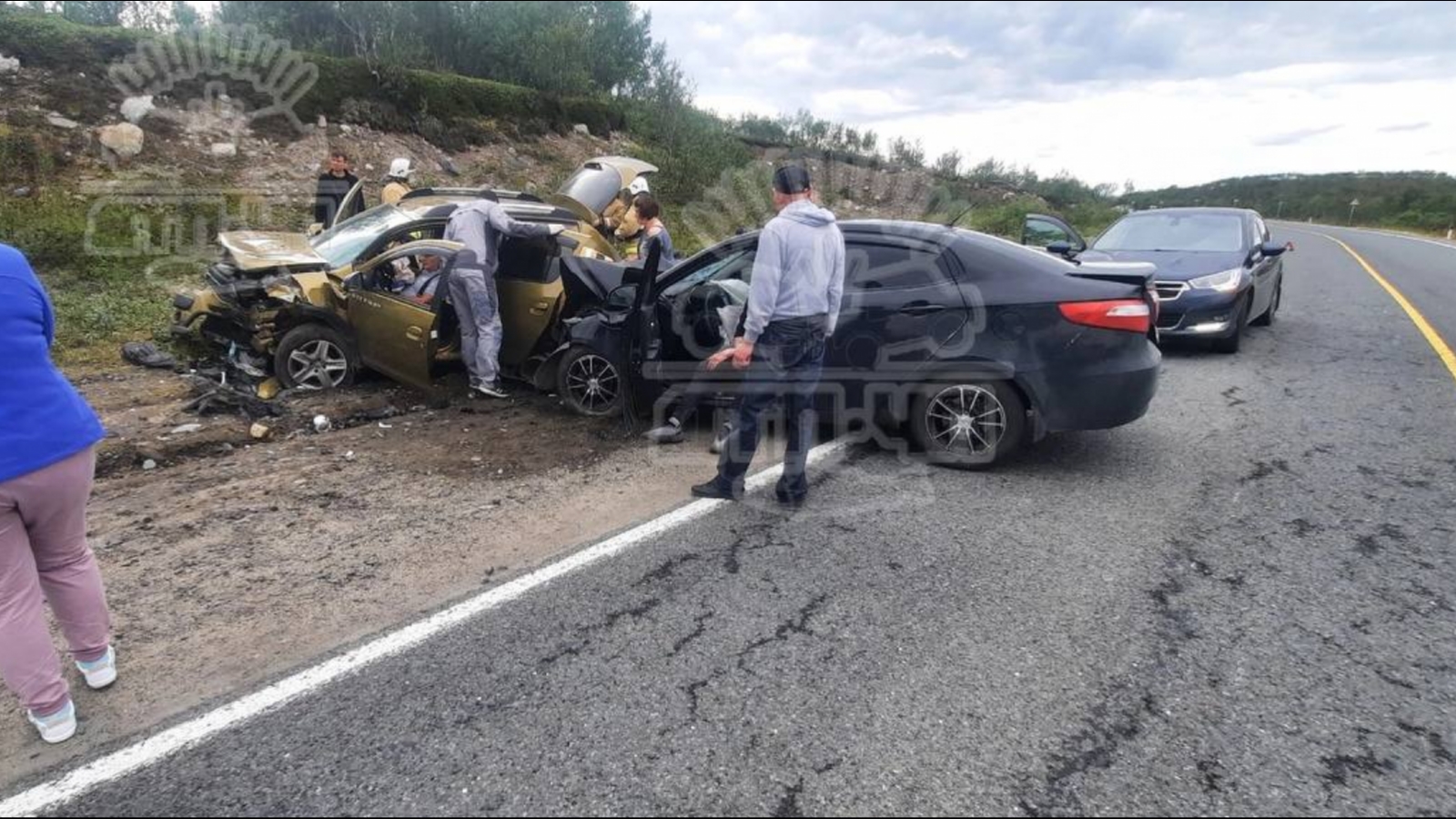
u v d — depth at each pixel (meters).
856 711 2.68
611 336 5.77
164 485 4.67
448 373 7.04
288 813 2.25
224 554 3.82
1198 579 3.57
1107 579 3.57
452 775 2.39
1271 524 4.14
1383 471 4.86
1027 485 4.71
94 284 8.79
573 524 4.18
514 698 2.74
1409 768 2.41
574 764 2.43
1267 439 5.50
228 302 6.52
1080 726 2.60
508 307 6.60
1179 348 8.66
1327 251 22.44
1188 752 2.49
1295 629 3.16
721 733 2.57
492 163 16.30
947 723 2.62
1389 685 2.81
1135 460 5.12
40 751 2.52
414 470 4.95
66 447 2.47
